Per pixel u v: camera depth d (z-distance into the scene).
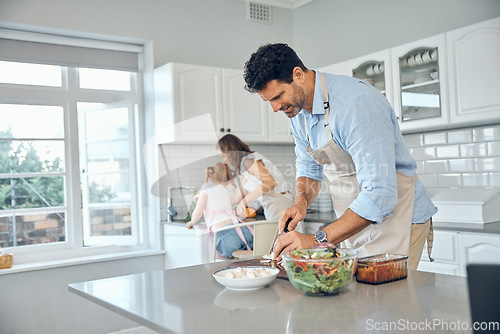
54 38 3.64
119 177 4.01
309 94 1.73
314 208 4.23
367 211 1.51
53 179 3.75
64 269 3.46
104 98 3.93
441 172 3.63
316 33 4.69
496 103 2.94
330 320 1.07
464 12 3.53
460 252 2.88
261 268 1.51
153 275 1.67
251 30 4.57
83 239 3.87
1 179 3.55
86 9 3.62
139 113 4.09
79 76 3.83
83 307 3.51
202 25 4.23
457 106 3.14
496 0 3.34
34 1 3.41
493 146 3.31
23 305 3.29
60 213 3.76
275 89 1.66
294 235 1.50
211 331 1.04
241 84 4.03
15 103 3.58
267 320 1.10
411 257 1.84
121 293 1.42
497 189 3.21
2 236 3.52
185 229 3.59
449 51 3.16
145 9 3.90
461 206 3.10
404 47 3.43
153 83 3.93
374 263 1.38
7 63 3.53
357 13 4.31
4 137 3.54
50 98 3.68
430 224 1.94
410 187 1.76
